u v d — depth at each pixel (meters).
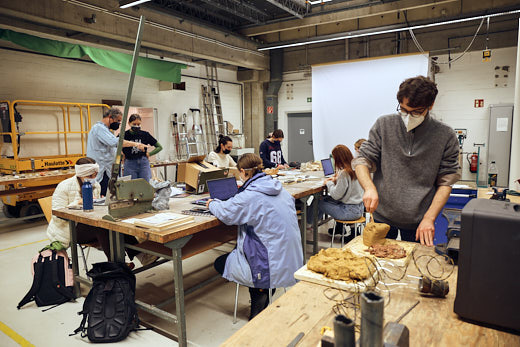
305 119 9.64
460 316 0.93
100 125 4.16
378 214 1.74
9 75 5.36
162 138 7.84
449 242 1.35
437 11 7.44
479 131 7.45
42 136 5.78
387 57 7.36
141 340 2.15
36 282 2.60
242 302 2.69
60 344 2.12
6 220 4.73
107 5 5.42
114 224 2.09
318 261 1.25
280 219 2.06
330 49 8.87
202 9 7.01
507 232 0.83
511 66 7.05
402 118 1.55
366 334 0.58
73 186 2.74
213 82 9.02
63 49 5.29
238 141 9.63
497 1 6.81
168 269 3.35
